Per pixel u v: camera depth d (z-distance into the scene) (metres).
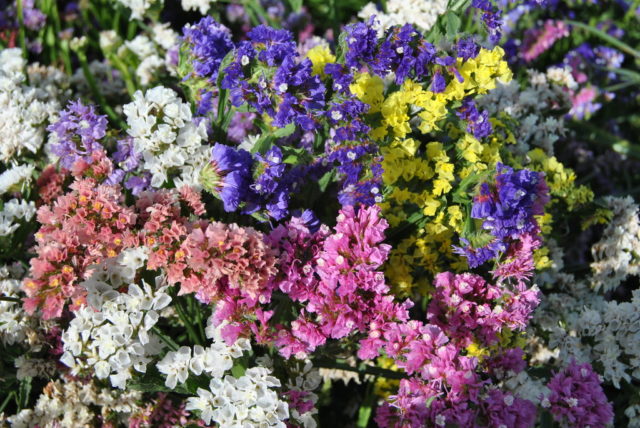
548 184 0.90
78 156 0.83
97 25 1.11
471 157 0.83
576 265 0.95
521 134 0.93
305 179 0.86
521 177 0.77
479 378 0.77
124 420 0.85
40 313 0.84
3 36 1.06
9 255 0.85
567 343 0.85
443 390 0.78
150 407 0.84
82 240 0.76
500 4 1.10
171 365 0.79
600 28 1.15
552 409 0.78
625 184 1.10
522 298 0.80
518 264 0.80
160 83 0.96
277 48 0.77
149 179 0.83
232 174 0.77
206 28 0.83
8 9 1.06
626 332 0.84
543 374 0.84
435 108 0.81
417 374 0.80
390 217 0.84
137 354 0.78
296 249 0.78
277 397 0.78
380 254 0.77
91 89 0.98
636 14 1.15
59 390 0.83
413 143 0.82
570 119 1.09
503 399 0.76
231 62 0.79
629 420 0.87
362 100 0.81
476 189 0.78
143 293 0.77
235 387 0.79
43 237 0.77
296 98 0.78
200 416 0.81
